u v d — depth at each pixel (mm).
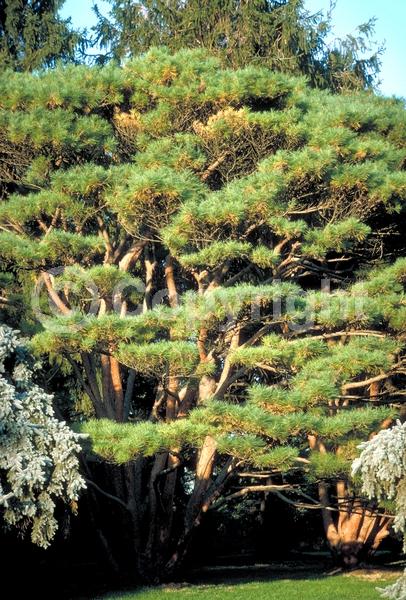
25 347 18844
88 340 18500
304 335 23609
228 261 21797
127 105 22266
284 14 33125
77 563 27016
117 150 22609
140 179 19078
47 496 17234
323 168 19969
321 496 26828
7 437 17172
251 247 19922
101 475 24328
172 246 19734
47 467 17359
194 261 19469
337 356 19219
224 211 18906
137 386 28125
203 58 22141
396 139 23984
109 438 18312
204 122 21719
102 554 22875
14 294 23250
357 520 26078
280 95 21781
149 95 21703
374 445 13961
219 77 21250
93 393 22344
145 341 19203
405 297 20891
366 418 19156
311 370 18938
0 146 21047
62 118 20531
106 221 23781
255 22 33062
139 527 22312
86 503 22125
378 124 23469
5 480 17500
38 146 20484
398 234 23188
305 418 18516
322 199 21125
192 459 26031
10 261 21438
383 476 13797
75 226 22875
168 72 21469
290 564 29172
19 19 33438
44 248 19578
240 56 32188
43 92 21000
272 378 24891
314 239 20359
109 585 22484
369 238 23547
